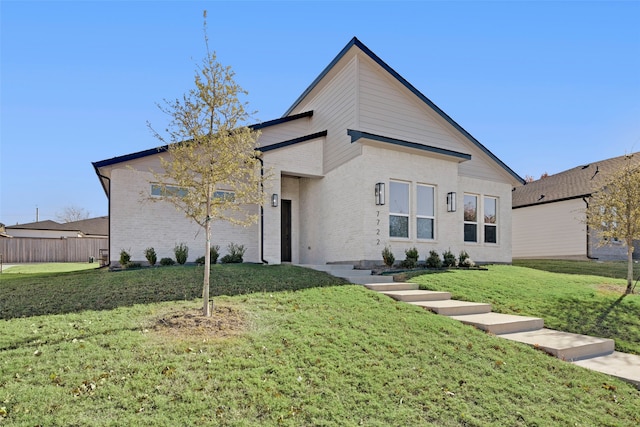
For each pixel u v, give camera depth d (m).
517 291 9.79
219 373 4.26
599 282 11.77
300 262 14.99
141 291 7.54
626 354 6.60
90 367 4.21
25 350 4.56
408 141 13.41
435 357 5.29
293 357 4.80
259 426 3.47
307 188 14.98
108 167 11.77
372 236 11.88
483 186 15.77
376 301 7.62
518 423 3.98
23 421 3.29
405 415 3.90
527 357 5.73
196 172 6.36
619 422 4.24
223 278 8.84
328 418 3.72
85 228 39.34
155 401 3.68
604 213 11.09
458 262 13.33
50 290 7.84
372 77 13.23
